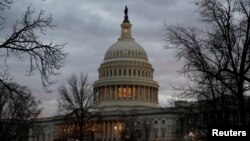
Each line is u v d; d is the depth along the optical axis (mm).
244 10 26766
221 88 34469
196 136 60188
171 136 158125
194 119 50219
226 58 28500
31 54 19406
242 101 26375
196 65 29547
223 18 27906
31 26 19328
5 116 65938
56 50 19844
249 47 27188
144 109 181000
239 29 27766
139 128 157625
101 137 183750
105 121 189875
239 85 26453
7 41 19000
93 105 84500
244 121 26094
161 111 168750
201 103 42188
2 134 64125
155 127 170875
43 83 19844
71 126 126750
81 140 79812
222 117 35312
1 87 21672
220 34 29078
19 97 22391
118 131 185000
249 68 28141
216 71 29984
